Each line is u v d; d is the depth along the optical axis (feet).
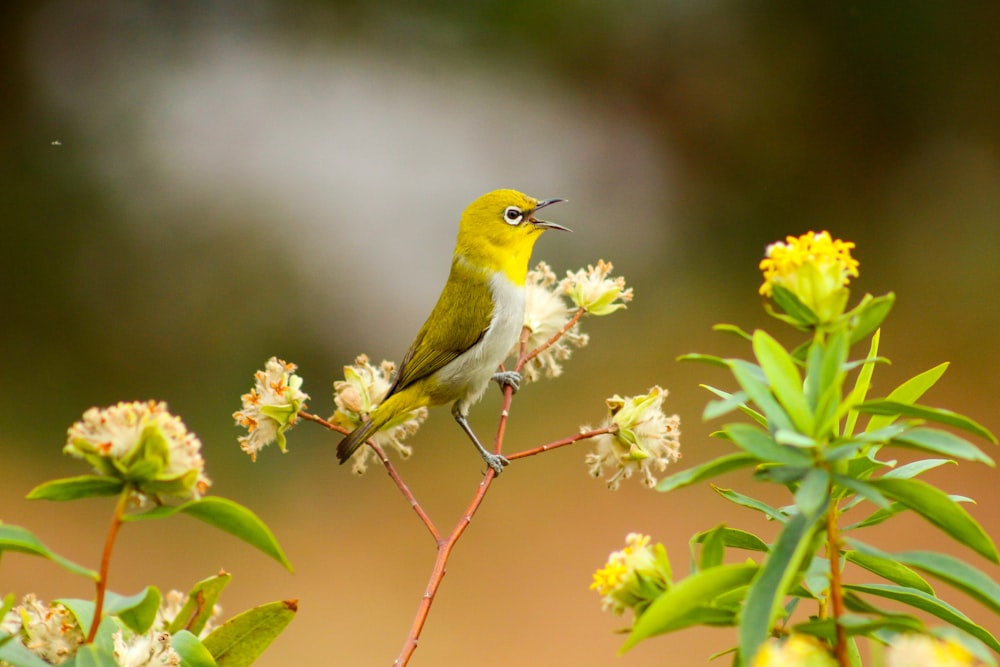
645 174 65.57
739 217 64.64
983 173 63.52
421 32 67.10
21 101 58.85
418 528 43.29
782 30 66.80
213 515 7.31
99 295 54.49
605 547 40.96
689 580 6.67
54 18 61.05
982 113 64.28
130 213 57.06
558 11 67.05
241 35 64.64
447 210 61.72
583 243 62.18
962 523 6.82
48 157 57.57
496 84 67.05
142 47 62.49
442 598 38.60
